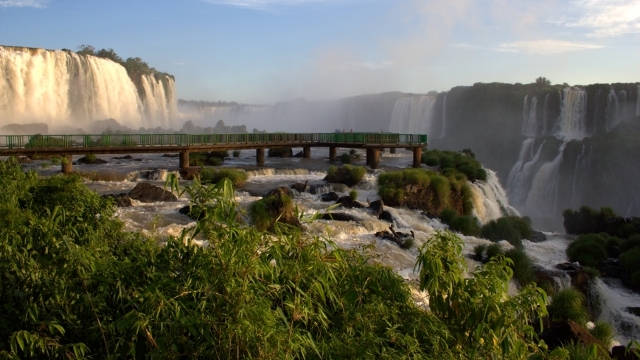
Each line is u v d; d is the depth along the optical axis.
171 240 6.40
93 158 40.94
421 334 6.30
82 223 9.32
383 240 22.34
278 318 5.66
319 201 28.88
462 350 6.34
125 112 81.50
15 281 6.00
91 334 5.68
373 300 6.69
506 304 6.42
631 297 22.19
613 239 27.52
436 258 6.63
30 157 31.34
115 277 6.07
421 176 31.48
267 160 49.00
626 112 78.12
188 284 5.44
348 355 5.62
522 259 21.06
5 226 7.20
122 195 25.84
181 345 5.20
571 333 12.68
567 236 32.94
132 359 5.38
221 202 5.82
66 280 6.05
